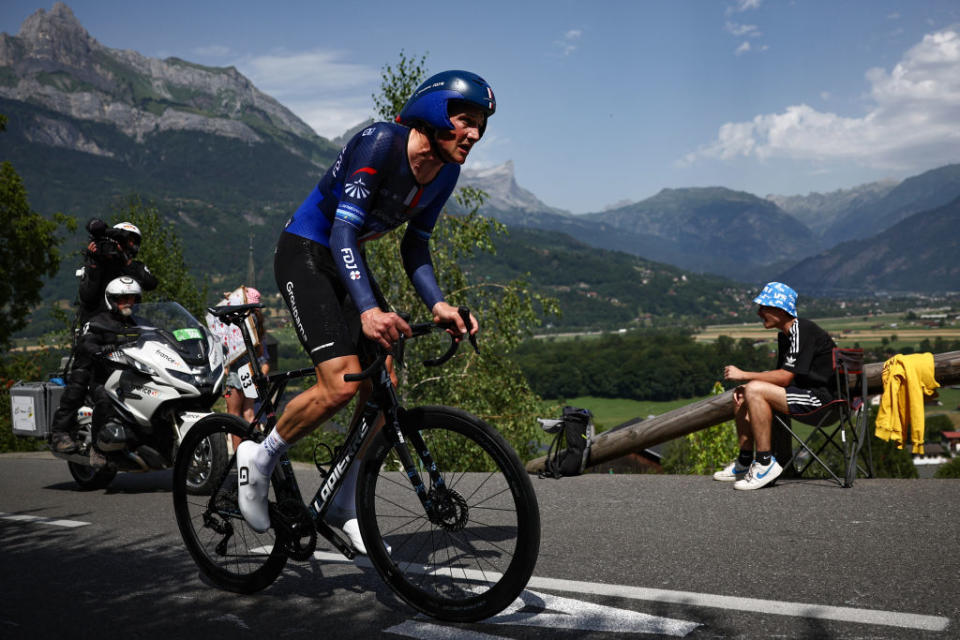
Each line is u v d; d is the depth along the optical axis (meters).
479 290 15.83
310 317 2.66
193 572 3.44
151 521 4.69
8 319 27.55
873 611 2.51
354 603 2.88
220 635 2.63
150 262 19.81
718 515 3.97
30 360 12.05
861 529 3.55
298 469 5.96
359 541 2.87
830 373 4.61
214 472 3.17
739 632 2.40
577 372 136.00
